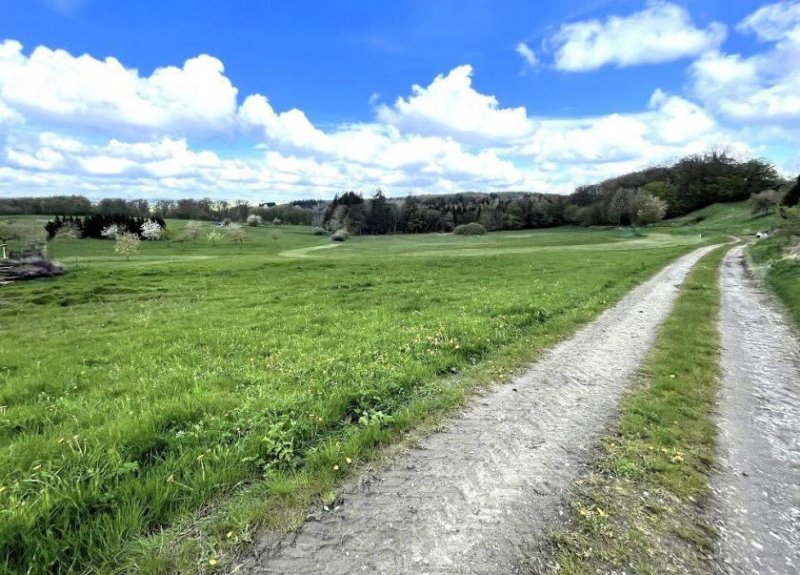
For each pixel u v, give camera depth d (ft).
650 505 16.57
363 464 19.13
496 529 15.05
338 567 13.28
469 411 25.11
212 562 13.21
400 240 412.36
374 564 13.41
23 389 28.86
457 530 14.96
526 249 236.22
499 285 81.25
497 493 17.13
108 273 124.57
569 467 19.17
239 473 17.46
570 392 28.17
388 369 29.94
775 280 82.89
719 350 38.40
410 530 14.93
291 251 303.48
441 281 93.56
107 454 17.56
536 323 46.88
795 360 36.14
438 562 13.51
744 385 30.12
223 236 411.54
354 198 619.67
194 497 15.93
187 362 34.76
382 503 16.42
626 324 48.06
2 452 18.35
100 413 23.08
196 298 83.30
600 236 348.18
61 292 93.40
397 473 18.52
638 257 149.79
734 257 143.74
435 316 50.90
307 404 23.63
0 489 14.89
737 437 22.44
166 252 294.66
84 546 13.46
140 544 13.80
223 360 34.99
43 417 23.22
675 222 460.14
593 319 50.52
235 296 83.76
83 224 412.98
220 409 23.25
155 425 20.81
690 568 13.52
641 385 29.48
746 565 13.75
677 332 43.88
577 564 13.51
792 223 127.13
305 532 14.75
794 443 21.93
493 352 36.52
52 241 349.82
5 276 109.40
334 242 405.80
